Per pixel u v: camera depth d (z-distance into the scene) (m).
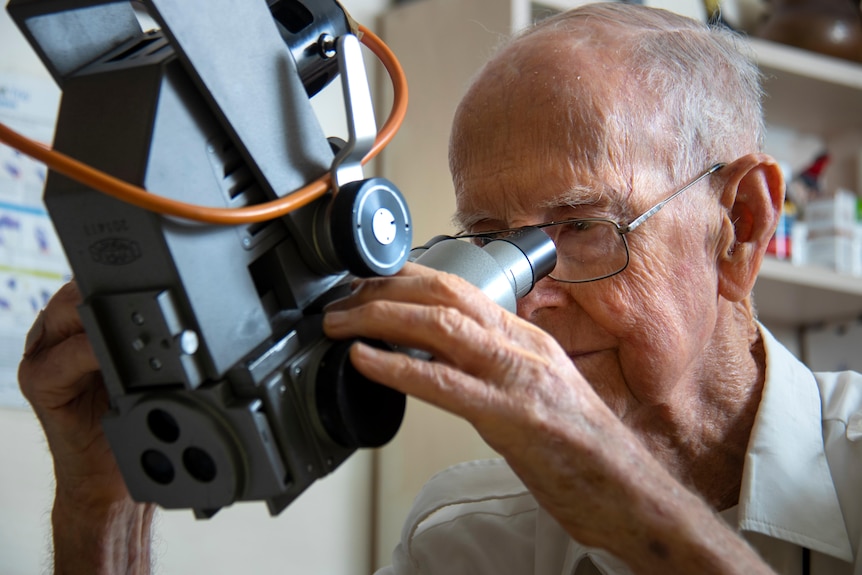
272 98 0.71
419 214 1.70
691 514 0.73
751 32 2.21
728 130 1.13
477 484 1.31
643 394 1.05
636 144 1.04
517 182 1.03
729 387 1.14
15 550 1.37
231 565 1.57
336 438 0.70
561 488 0.73
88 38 0.72
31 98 1.43
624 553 0.73
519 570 1.25
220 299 0.67
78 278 0.68
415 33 1.76
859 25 2.07
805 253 1.99
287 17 0.78
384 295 0.73
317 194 0.71
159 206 0.62
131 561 0.98
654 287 1.03
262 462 0.66
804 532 1.08
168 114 0.65
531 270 0.83
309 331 0.72
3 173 1.40
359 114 0.74
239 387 0.67
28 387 0.88
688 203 1.07
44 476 1.41
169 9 0.64
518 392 0.71
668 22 1.16
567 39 1.08
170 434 0.68
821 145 2.29
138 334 0.66
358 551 1.70
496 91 1.07
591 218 1.03
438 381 0.69
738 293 1.12
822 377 1.25
